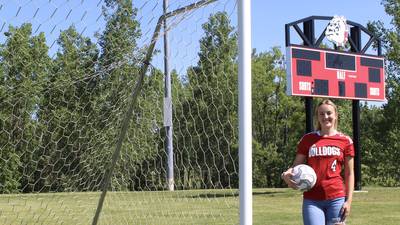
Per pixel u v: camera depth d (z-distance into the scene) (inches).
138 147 293.0
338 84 761.6
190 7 196.4
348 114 1755.7
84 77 243.4
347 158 192.2
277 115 1833.2
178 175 281.1
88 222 332.8
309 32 756.6
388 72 1646.2
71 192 282.8
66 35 229.1
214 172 227.9
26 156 248.8
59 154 257.8
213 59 215.6
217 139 219.1
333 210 189.3
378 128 1686.8
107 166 276.8
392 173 1663.4
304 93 724.0
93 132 262.7
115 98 254.2
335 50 759.7
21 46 223.5
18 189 258.8
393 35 1605.6
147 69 236.4
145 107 269.7
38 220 324.5
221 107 216.8
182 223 333.4
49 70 235.1
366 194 728.3
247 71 165.2
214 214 354.6
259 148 1761.8
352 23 802.2
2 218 320.5
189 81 237.0
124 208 382.0
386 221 419.2
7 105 236.4
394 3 1589.6
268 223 405.7
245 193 163.5
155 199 364.8
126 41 231.5
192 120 248.4
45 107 247.4
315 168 191.3
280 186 1769.2
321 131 195.5
